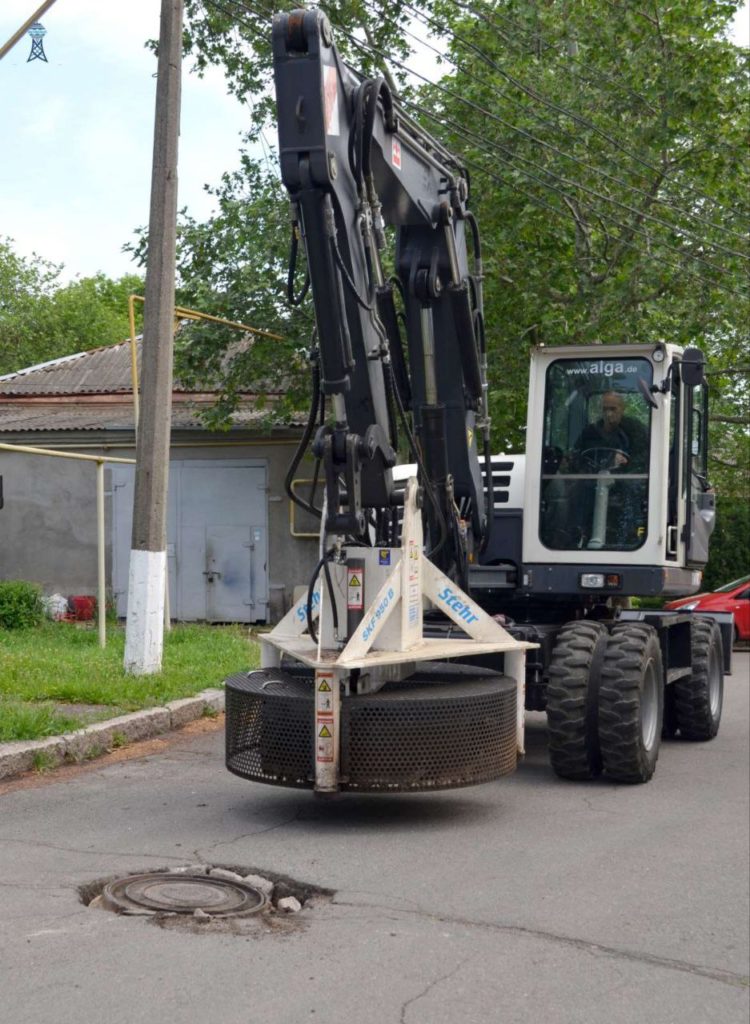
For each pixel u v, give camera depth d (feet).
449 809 28.50
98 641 50.80
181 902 20.08
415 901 21.02
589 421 35.76
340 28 59.36
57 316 155.22
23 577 72.28
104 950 17.67
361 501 26.18
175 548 71.26
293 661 29.58
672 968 18.75
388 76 64.18
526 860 24.14
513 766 27.71
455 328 30.09
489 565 36.70
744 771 35.35
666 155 71.41
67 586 71.92
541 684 33.68
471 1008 16.52
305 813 27.22
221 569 70.90
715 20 71.56
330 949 18.37
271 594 70.28
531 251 71.61
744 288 71.05
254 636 59.52
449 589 28.53
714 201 71.56
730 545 104.27
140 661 41.14
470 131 69.97
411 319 29.48
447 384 30.68
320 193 24.07
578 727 31.35
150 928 18.76
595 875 23.38
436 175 29.55
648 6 70.95
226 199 67.72
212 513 71.00
